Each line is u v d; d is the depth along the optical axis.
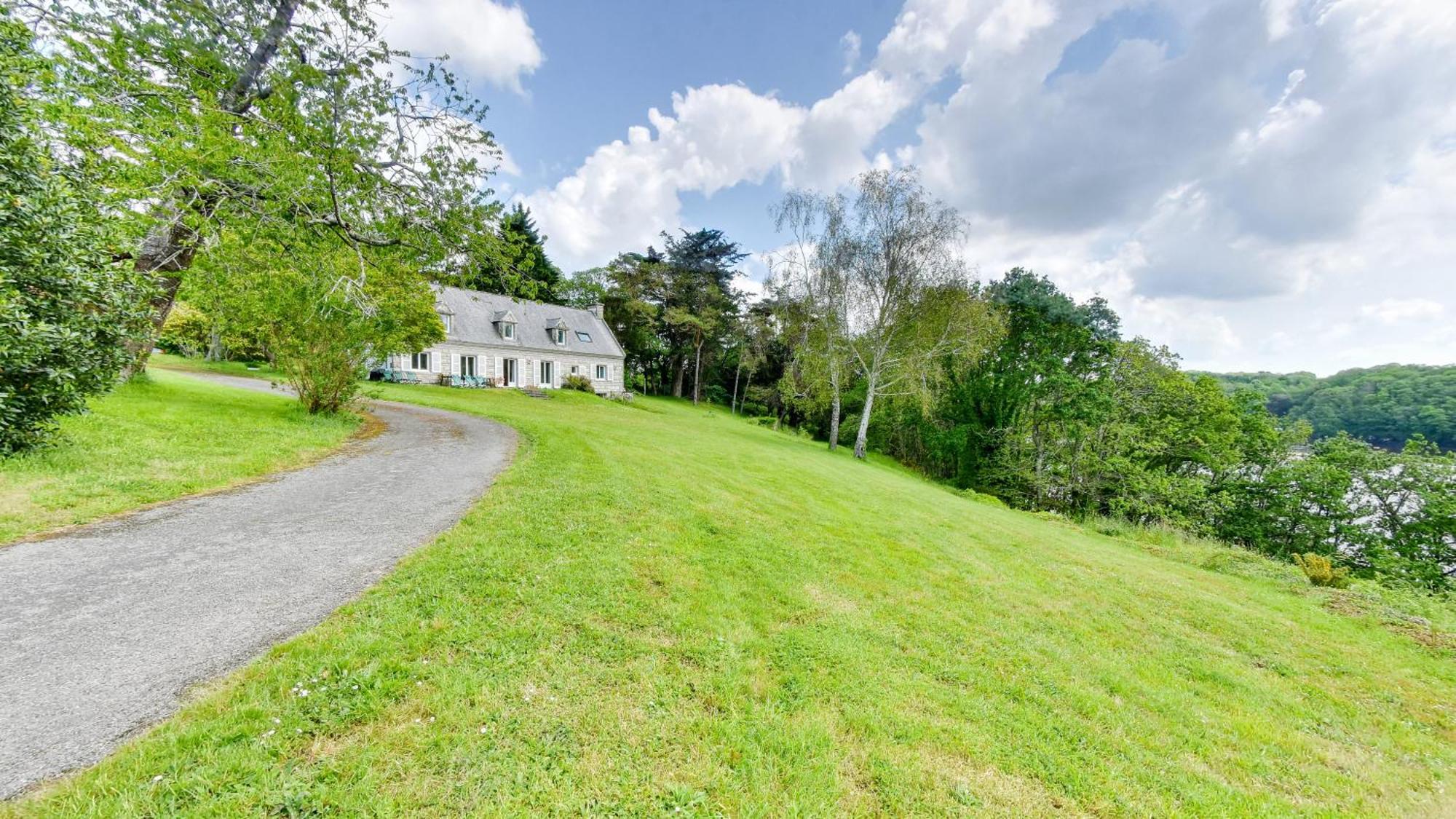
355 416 13.28
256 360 31.78
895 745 2.99
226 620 3.36
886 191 21.28
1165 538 16.31
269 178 8.91
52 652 2.87
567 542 5.18
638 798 2.34
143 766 2.14
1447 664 6.38
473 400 23.64
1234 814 2.97
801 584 5.21
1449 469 19.61
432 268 11.86
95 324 6.62
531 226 44.06
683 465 11.11
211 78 9.50
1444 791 3.67
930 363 22.78
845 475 15.38
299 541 4.86
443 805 2.15
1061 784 2.93
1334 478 21.48
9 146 5.91
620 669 3.24
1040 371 26.23
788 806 2.42
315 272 10.91
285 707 2.56
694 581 4.71
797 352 26.52
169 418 9.38
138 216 8.69
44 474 5.68
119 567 4.06
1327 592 9.48
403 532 5.25
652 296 47.34
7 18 6.84
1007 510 18.34
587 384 35.72
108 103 8.23
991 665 4.27
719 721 2.91
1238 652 5.86
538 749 2.50
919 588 5.82
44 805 1.93
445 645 3.21
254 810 2.00
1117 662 4.86
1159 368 25.06
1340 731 4.35
